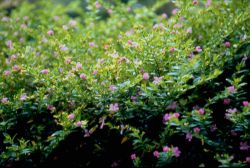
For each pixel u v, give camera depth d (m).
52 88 0.80
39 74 0.81
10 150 0.76
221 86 0.81
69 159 0.82
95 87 0.78
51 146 0.77
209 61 0.79
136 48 0.80
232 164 0.70
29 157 0.80
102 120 0.77
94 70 0.79
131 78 0.79
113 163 0.81
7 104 0.81
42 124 0.82
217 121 0.79
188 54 0.80
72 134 0.81
